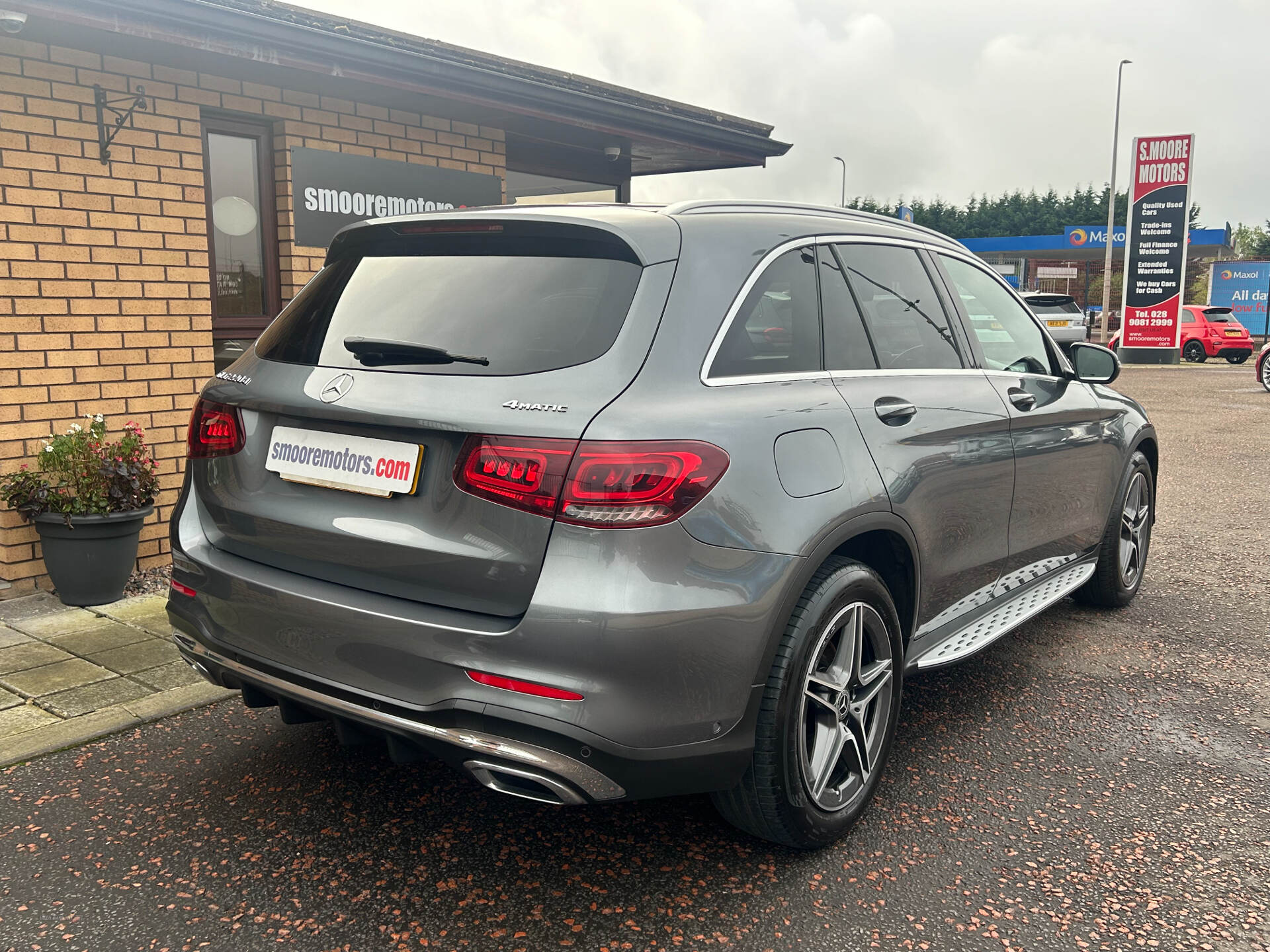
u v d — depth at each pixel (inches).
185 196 218.1
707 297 104.8
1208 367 1095.6
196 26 188.9
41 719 143.3
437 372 99.3
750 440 99.7
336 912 99.8
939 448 128.8
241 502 111.0
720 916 100.1
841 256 128.3
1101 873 108.6
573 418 91.2
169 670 162.2
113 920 97.8
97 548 191.6
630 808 121.9
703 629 93.1
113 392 210.4
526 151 321.4
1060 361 177.3
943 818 120.4
